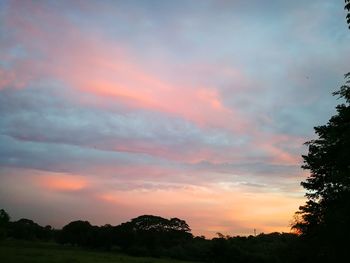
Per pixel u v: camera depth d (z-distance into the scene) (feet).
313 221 129.80
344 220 93.50
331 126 114.73
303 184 131.85
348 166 100.12
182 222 545.44
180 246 473.26
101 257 347.15
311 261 129.70
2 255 290.15
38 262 255.29
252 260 353.10
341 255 99.86
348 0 57.52
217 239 413.18
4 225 488.44
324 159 120.98
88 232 495.82
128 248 466.70
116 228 483.92
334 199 112.16
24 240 522.06
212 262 394.32
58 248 452.76
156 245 481.05
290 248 146.20
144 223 526.16
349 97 90.33
